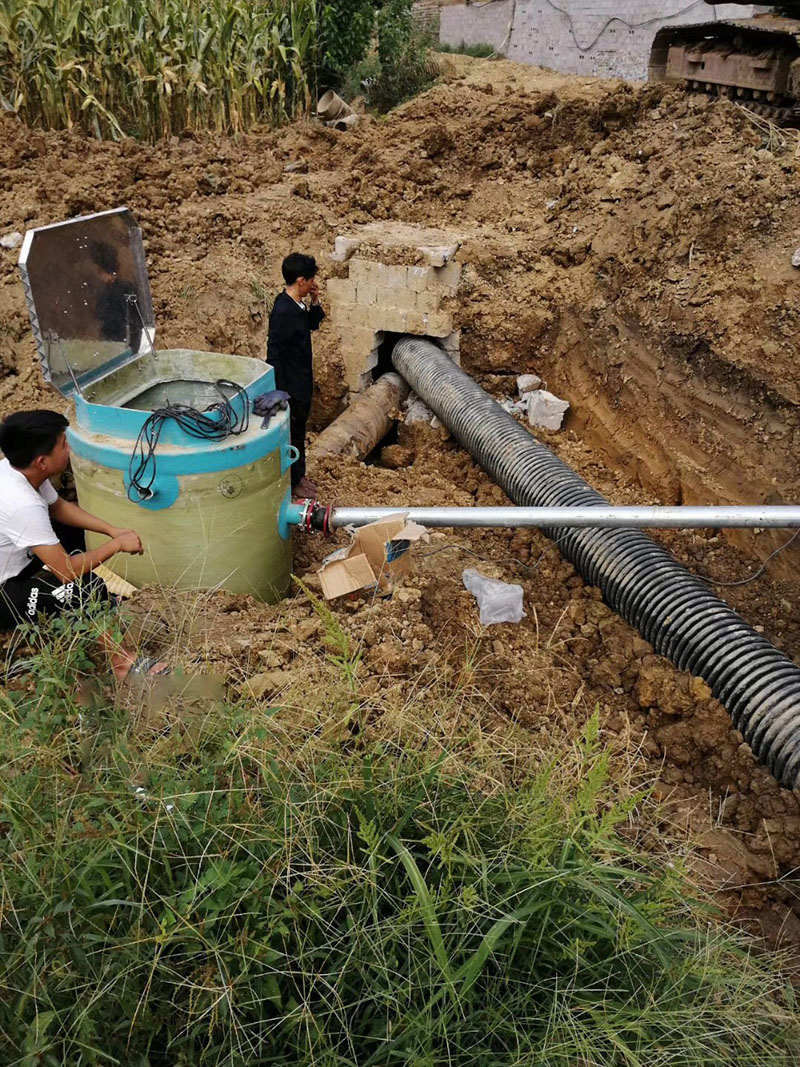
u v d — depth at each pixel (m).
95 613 3.36
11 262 7.48
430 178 8.78
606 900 2.51
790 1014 2.53
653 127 7.82
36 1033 2.00
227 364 4.65
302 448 5.60
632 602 4.48
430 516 4.54
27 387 6.50
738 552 5.34
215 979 2.22
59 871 2.34
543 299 7.17
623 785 3.40
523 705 3.73
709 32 8.00
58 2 10.20
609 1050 2.29
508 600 4.29
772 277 5.51
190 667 3.44
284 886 2.44
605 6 17.52
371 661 3.65
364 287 7.43
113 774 2.62
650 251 6.48
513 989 2.45
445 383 6.76
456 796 2.79
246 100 11.13
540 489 5.51
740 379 5.52
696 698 3.94
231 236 8.16
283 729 2.78
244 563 4.34
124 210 4.38
